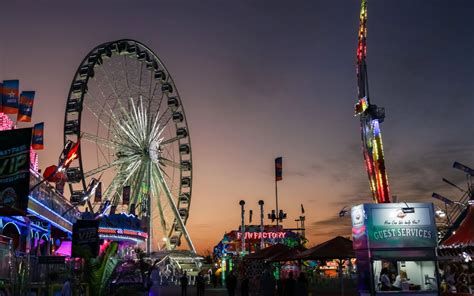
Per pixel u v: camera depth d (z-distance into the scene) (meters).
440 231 37.50
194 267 60.59
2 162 14.14
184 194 62.72
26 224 22.81
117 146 49.28
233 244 71.81
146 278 28.88
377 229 15.77
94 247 20.89
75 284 21.44
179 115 62.00
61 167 23.48
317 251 20.98
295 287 20.88
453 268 23.34
